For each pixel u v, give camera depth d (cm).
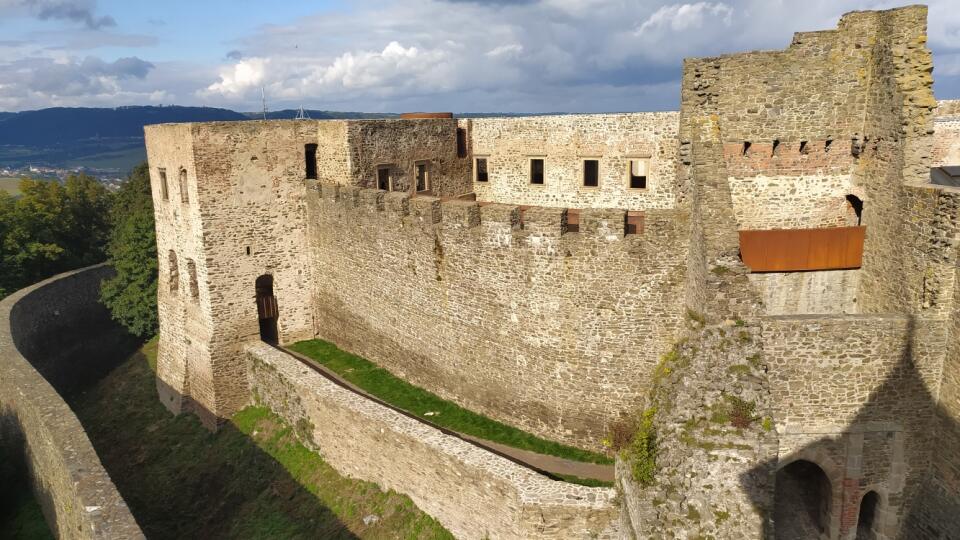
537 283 1542
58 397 1691
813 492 1428
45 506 1633
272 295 2288
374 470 1619
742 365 1077
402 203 1859
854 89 1341
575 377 1537
